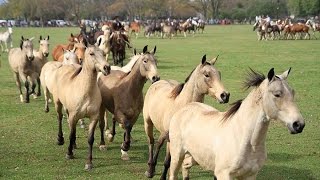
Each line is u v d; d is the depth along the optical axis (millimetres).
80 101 9633
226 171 6211
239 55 33375
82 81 9633
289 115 5660
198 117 6840
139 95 10188
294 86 19641
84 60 9594
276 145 11211
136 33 59500
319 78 21766
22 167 9773
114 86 10320
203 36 60875
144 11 117812
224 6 128500
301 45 42656
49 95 16281
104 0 118875
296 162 9969
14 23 106750
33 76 17344
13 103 16844
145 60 9898
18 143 11625
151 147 9414
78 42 16828
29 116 14695
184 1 127688
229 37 57469
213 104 15867
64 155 10664
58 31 73375
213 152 6395
